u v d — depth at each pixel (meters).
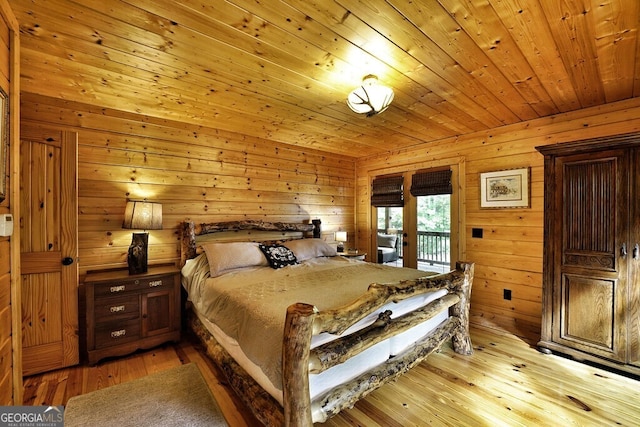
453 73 2.08
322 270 2.87
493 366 2.39
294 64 1.97
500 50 1.79
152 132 3.06
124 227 2.71
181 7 1.42
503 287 3.28
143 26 1.57
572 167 2.46
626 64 1.95
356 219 5.10
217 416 1.78
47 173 2.32
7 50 1.40
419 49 1.78
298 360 1.33
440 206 3.89
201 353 2.62
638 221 2.15
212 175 3.48
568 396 1.99
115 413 1.79
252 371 1.76
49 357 2.29
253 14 1.47
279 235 4.04
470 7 1.42
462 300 2.60
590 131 2.72
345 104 2.68
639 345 2.15
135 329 2.56
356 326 1.75
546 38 1.66
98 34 1.64
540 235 3.02
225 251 2.96
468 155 3.61
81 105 2.68
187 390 2.04
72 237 2.41
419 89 2.34
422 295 2.26
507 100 2.57
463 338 2.59
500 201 3.29
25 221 2.23
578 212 2.43
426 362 2.47
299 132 3.61
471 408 1.88
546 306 2.62
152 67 2.02
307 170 4.44
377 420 1.77
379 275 2.64
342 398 1.54
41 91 2.41
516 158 3.20
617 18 1.48
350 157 5.05
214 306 2.24
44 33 1.62
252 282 2.40
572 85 2.27
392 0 1.37
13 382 1.43
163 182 3.14
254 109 2.82
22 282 2.21
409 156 4.29
